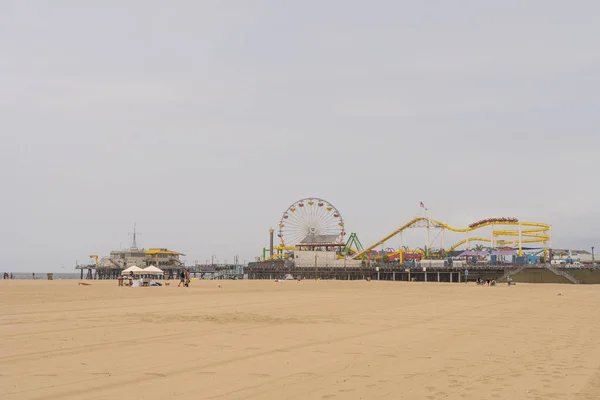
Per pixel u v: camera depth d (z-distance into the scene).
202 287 95.12
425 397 13.30
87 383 14.28
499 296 63.41
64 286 90.94
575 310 40.59
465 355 19.39
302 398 13.09
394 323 30.14
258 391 13.70
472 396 13.42
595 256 194.38
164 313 35.28
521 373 16.23
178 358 18.11
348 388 14.16
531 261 181.62
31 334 23.83
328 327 27.75
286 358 18.38
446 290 84.88
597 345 21.97
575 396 13.46
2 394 12.99
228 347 20.59
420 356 19.11
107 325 27.72
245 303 46.69
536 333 25.84
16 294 58.97
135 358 18.02
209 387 14.03
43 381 14.45
